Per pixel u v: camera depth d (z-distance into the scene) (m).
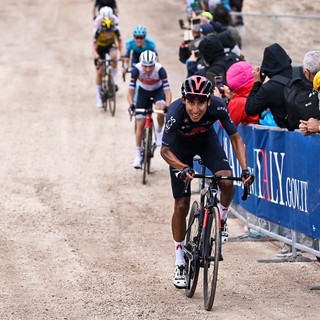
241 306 17.89
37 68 57.72
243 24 51.00
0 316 17.38
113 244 23.64
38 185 30.92
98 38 44.12
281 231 21.92
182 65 58.34
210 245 17.81
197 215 18.73
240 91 23.80
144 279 20.22
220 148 18.72
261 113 23.30
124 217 26.80
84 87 52.22
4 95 49.56
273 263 21.53
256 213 23.11
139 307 17.94
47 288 19.45
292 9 67.19
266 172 22.11
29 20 75.50
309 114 20.19
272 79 21.83
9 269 21.09
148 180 31.89
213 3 39.31
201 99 17.31
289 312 17.33
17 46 65.62
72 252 22.73
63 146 37.50
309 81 21.41
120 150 36.91
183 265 19.06
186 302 18.33
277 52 21.94
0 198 28.97
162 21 73.62
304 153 19.66
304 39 48.78
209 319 17.02
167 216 27.02
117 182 31.56
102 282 19.92
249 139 23.17
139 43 37.09
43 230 25.12
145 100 32.12
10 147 37.22
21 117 43.75
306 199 19.80
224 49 28.52
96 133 40.22
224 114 18.02
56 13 78.25
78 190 30.28
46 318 17.23
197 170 29.44
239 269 20.97
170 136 18.08
